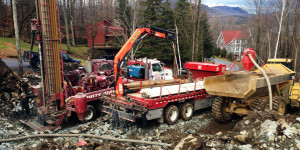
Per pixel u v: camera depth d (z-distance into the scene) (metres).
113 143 6.72
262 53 31.94
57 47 8.27
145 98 8.23
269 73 9.20
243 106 8.48
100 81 10.46
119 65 8.93
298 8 23.36
